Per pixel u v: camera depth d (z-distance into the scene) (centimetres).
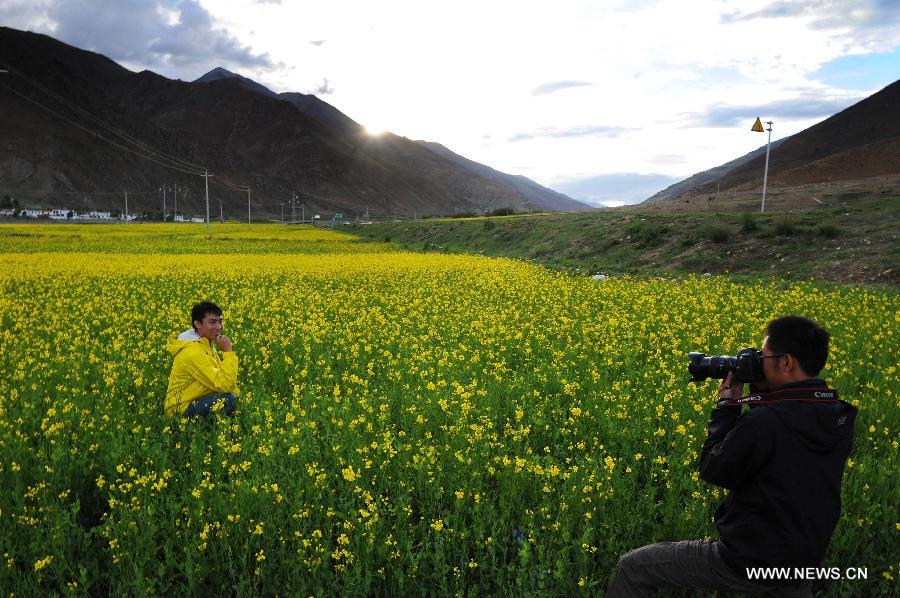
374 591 439
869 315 1297
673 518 490
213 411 701
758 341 1095
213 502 501
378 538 469
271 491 504
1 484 534
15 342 1111
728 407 348
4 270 2602
